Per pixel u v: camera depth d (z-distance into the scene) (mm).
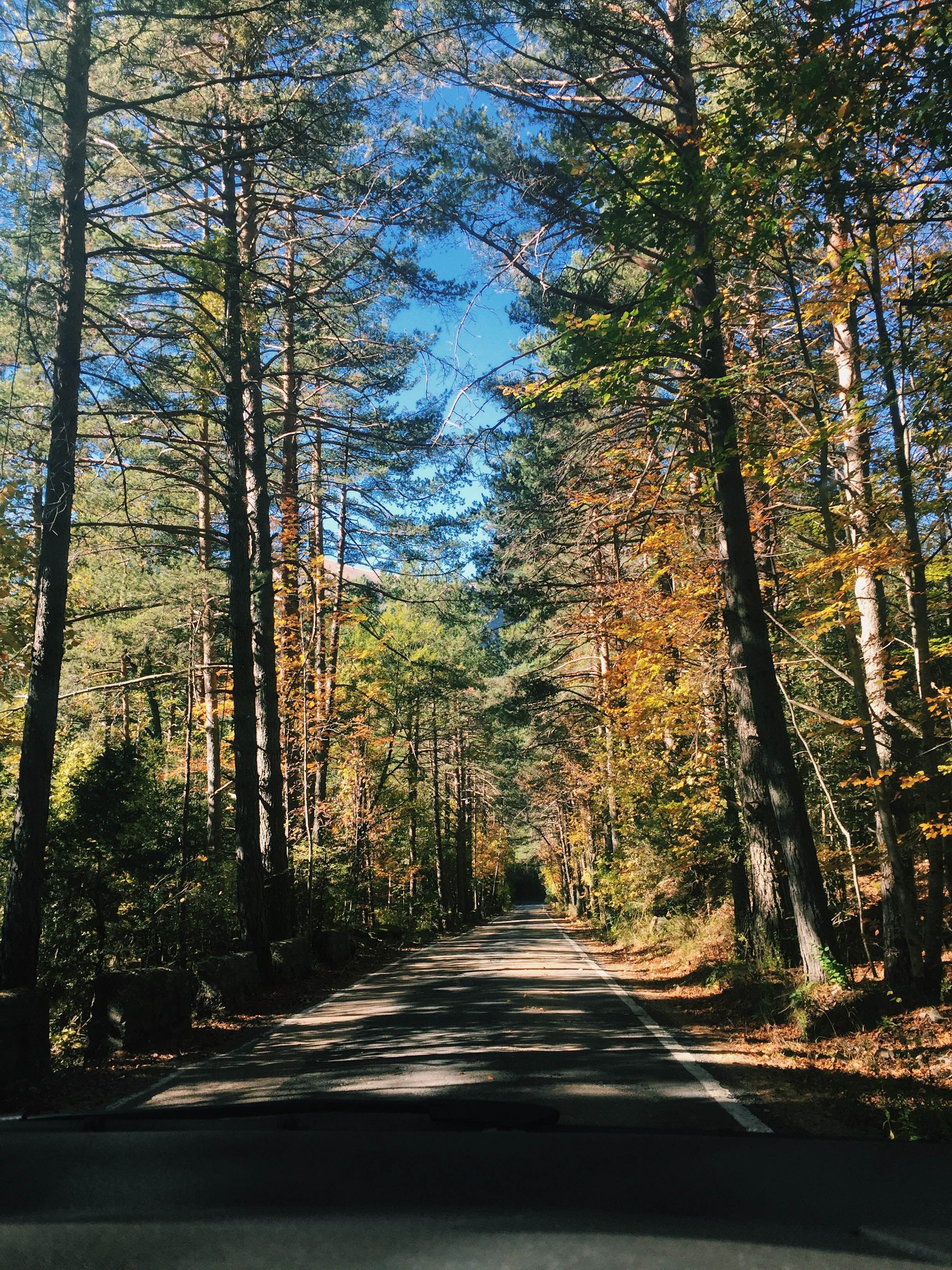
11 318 11820
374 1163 2744
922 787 10781
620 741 23688
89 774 13789
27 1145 3010
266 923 16047
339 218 14727
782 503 14070
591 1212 2299
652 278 9906
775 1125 5949
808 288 11008
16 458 11492
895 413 9398
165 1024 9984
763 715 11305
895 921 11172
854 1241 2131
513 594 20484
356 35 12445
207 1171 2654
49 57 10883
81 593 20531
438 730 47375
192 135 13961
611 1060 8367
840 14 7141
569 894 75375
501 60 11867
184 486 19703
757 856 13609
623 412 14180
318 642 22922
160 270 14695
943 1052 8047
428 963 21609
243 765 15352
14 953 9258
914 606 9742
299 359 21516
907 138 7590
